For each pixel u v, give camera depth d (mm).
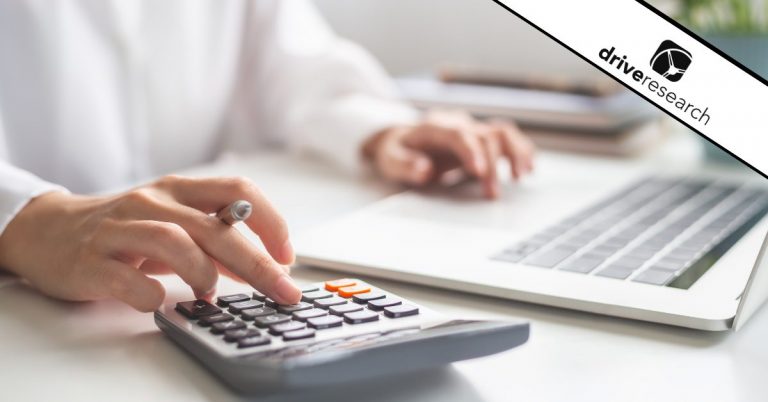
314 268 571
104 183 938
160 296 464
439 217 672
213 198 508
